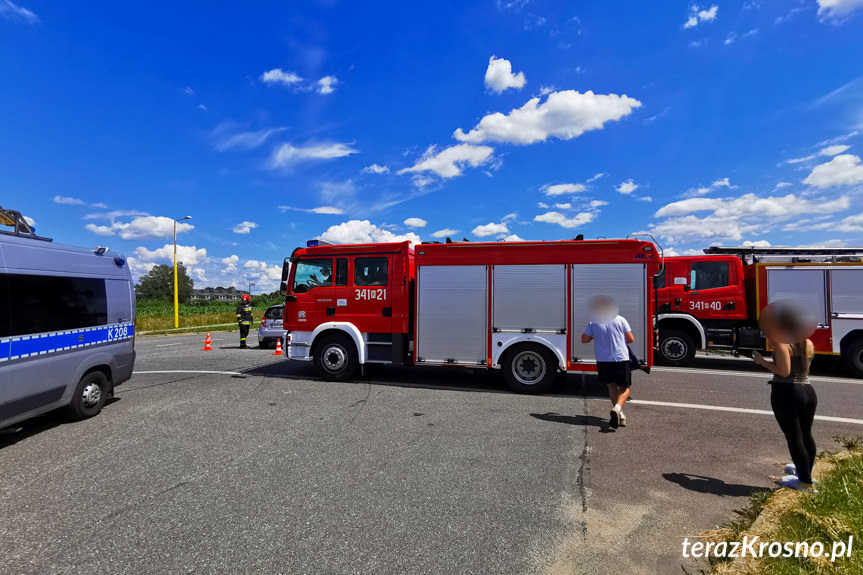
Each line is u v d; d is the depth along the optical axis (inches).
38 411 210.4
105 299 255.9
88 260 246.1
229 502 144.4
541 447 196.5
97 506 141.7
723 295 422.9
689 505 143.3
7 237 201.2
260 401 280.4
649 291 286.4
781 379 151.1
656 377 370.0
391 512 138.0
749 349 414.6
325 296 347.9
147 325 1235.9
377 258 339.0
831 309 374.6
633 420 239.3
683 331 429.1
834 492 138.4
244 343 651.5
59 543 120.6
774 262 406.6
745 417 245.6
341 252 346.0
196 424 230.5
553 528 129.1
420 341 323.3
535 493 151.5
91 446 197.0
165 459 181.8
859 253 407.2
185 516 135.3
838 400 288.2
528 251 307.0
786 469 161.8
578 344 297.0
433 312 321.4
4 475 166.1
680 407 267.3
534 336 302.8
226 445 198.4
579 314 296.7
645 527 129.7
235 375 377.7
